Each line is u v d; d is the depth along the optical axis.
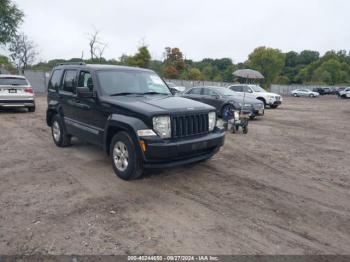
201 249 3.29
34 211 4.09
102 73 6.09
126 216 4.00
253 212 4.21
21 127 10.53
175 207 4.30
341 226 3.89
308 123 14.34
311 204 4.54
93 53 45.66
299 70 126.94
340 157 7.45
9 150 7.30
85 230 3.62
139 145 4.79
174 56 66.06
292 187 5.23
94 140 6.02
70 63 7.33
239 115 10.77
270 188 5.15
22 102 13.96
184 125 5.04
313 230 3.77
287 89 71.25
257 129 11.80
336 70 110.62
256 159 7.04
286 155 7.53
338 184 5.45
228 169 6.15
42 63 52.16
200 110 5.32
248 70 13.65
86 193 4.73
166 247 3.31
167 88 6.84
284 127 12.66
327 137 10.41
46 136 9.06
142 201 4.48
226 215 4.10
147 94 6.16
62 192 4.75
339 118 17.12
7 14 25.73
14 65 47.53
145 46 52.22
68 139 7.45
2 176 5.46
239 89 21.47
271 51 86.69
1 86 13.37
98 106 5.73
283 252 3.28
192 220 3.93
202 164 6.43
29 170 5.81
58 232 3.57
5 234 3.51
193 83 49.16
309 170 6.27
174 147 4.76
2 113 14.21
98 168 5.94
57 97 7.36
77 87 6.28
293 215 4.16
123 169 5.26
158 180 5.36
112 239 3.44
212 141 5.32
